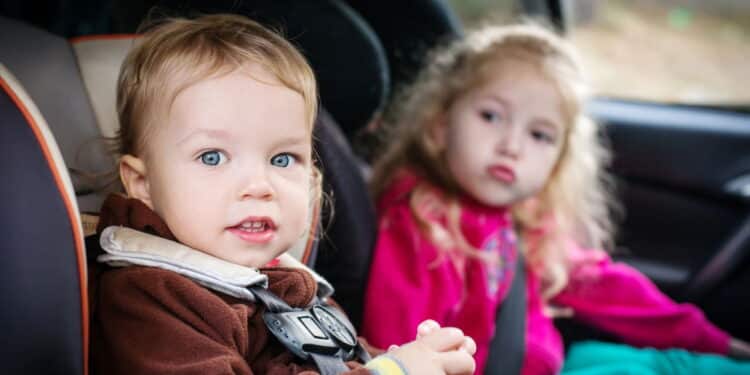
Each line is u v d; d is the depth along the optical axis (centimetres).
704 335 180
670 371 169
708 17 247
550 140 162
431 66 174
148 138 93
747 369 170
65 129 104
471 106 161
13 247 77
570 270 185
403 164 171
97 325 91
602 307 185
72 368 81
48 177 82
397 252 153
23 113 82
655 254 223
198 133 89
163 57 93
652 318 182
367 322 146
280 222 92
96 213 104
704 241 220
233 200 90
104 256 93
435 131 168
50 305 79
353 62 144
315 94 99
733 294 207
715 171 220
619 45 245
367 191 148
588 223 200
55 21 150
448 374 92
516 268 169
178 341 85
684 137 224
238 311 90
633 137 226
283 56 95
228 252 91
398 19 169
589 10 241
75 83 109
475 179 160
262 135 91
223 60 91
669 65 243
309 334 93
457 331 95
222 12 131
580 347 183
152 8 128
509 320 164
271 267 102
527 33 171
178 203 90
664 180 223
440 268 153
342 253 141
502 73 161
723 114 229
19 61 103
